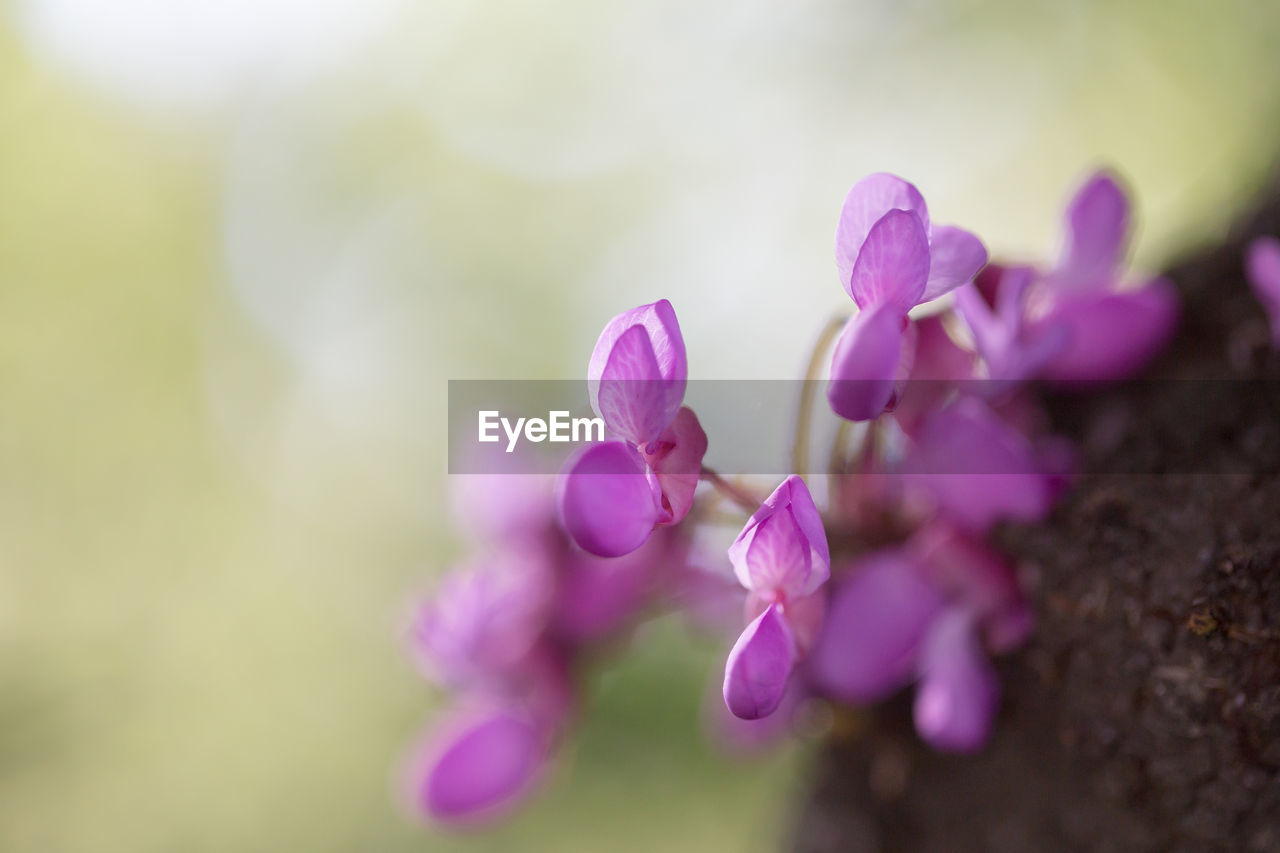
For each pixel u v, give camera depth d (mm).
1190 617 187
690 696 546
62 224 806
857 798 233
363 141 896
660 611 225
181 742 675
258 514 812
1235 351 210
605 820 547
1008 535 199
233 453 828
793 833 250
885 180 178
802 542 177
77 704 664
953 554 200
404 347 883
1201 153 548
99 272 815
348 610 770
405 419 860
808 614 181
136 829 623
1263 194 220
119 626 718
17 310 775
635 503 178
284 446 851
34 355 775
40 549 731
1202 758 188
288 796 648
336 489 834
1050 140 659
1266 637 183
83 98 820
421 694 652
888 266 176
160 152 852
